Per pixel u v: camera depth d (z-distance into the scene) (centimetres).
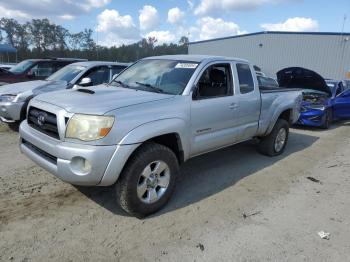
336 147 764
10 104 692
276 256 316
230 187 476
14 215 362
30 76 989
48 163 347
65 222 355
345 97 1073
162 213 387
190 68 446
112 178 334
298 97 672
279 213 403
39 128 376
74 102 355
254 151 668
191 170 540
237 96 497
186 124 402
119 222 361
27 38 7206
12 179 458
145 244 324
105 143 324
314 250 329
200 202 421
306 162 621
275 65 3284
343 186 505
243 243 334
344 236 358
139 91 424
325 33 2934
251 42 3431
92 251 309
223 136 478
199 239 337
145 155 354
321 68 3002
